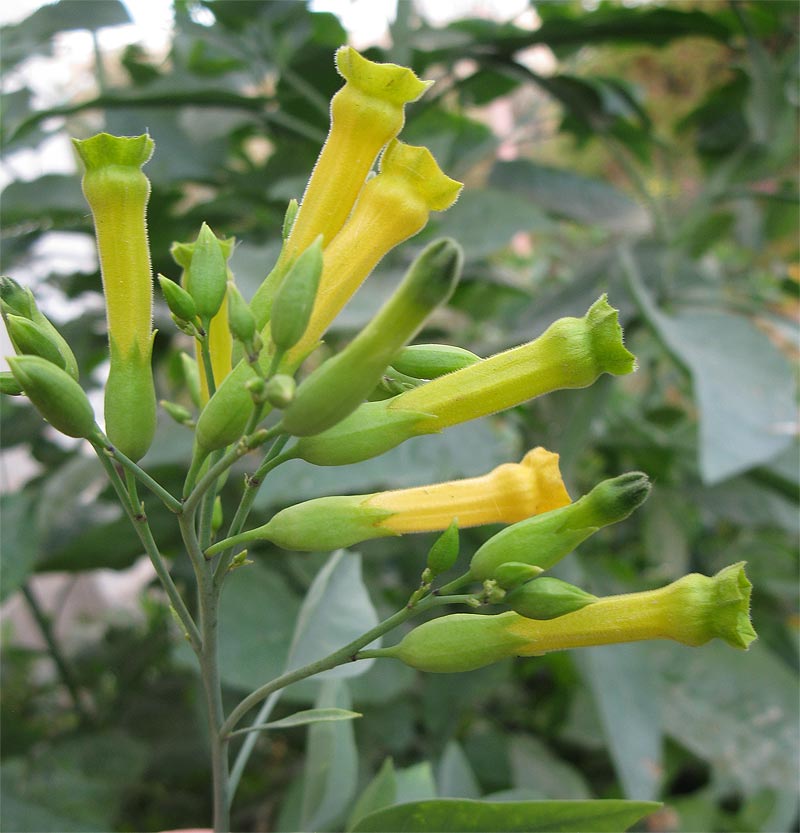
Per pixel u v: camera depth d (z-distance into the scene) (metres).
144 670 0.36
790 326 0.35
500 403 0.13
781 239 0.50
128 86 0.33
